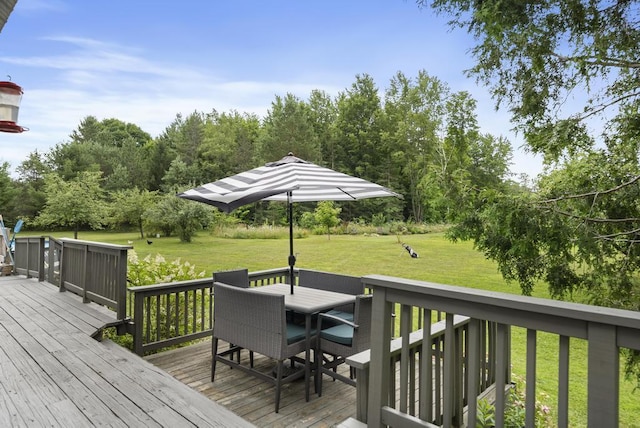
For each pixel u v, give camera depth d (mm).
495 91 3629
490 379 2879
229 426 2115
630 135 3258
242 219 25172
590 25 3131
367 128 30844
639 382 3223
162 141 31656
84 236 21844
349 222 23734
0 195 23031
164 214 18078
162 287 4012
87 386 2596
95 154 30469
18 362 2994
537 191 3443
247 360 3871
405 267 9570
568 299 3533
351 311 3775
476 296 1573
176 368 3650
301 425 2723
